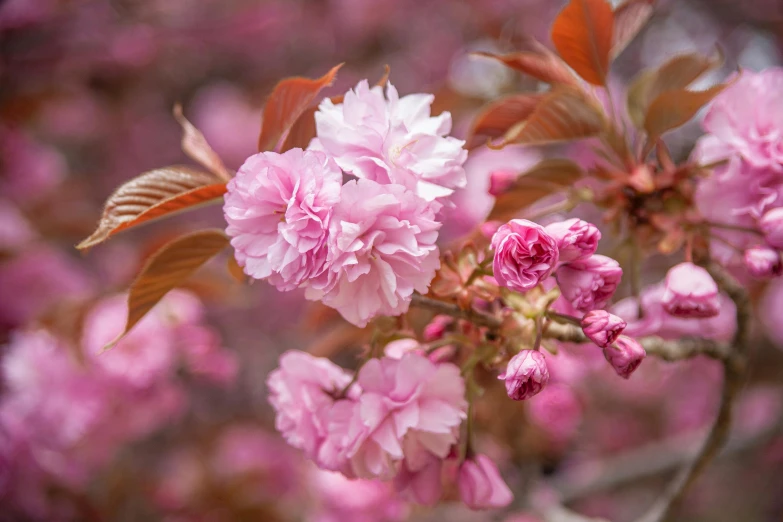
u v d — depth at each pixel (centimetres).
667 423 193
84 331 108
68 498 121
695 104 79
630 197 82
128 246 209
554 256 73
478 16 178
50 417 105
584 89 83
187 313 105
